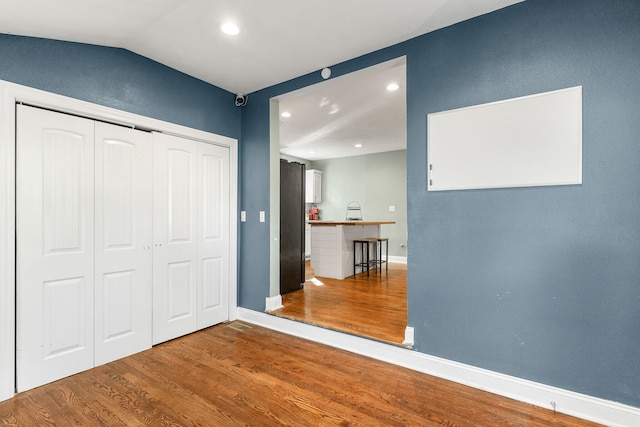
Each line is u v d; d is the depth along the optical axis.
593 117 1.82
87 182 2.40
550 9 1.94
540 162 1.98
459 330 2.26
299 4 2.03
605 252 1.80
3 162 1.99
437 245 2.35
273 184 3.44
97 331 2.46
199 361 2.55
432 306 2.37
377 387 2.17
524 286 2.04
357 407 1.94
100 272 2.48
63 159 2.28
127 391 2.11
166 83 2.91
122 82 2.60
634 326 1.73
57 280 2.25
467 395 2.08
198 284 3.21
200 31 2.34
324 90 3.54
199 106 3.19
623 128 1.75
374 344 2.62
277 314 3.27
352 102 3.93
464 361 2.24
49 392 2.09
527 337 2.02
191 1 1.97
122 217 2.61
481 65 2.17
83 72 2.38
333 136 5.68
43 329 2.18
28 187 2.12
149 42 2.50
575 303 1.88
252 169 3.55
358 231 5.73
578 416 1.86
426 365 2.38
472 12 2.13
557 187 1.93
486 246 2.16
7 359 2.01
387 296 4.03
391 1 2.01
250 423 1.79
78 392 2.10
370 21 2.23
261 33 2.37
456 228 2.27
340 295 4.08
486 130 2.15
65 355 2.29
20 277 2.08
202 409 1.92
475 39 2.19
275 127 3.47
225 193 3.48
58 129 2.26
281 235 4.12
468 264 2.23
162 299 2.90
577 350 1.88
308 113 4.35
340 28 2.32
